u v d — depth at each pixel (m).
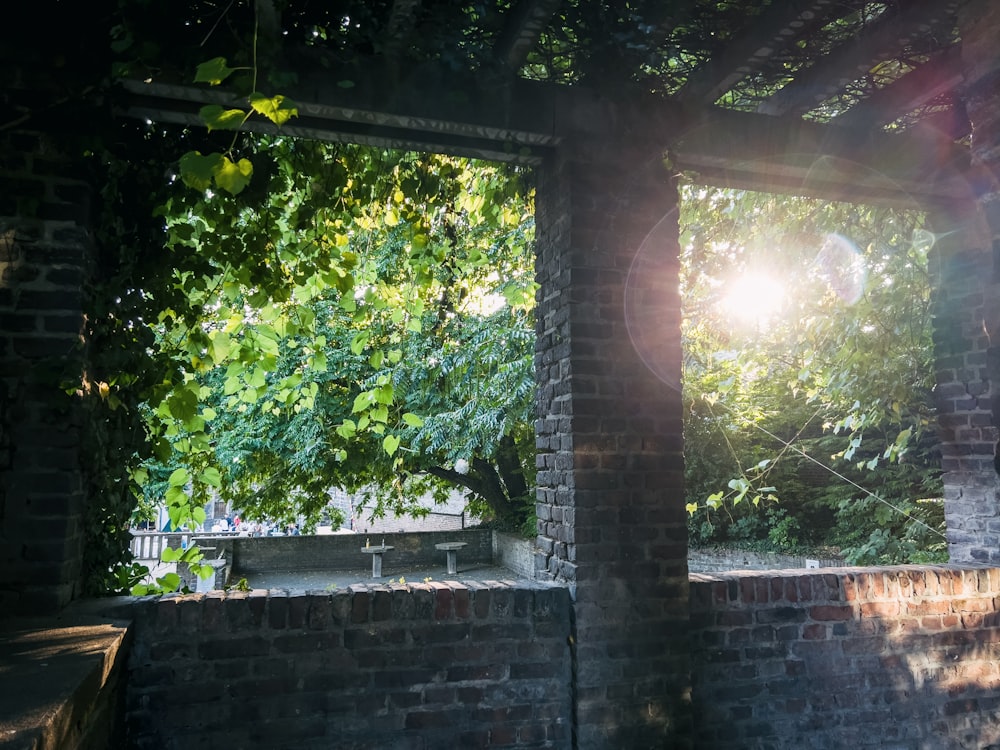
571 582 2.94
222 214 2.94
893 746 3.32
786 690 3.20
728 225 4.84
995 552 3.69
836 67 3.12
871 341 4.48
